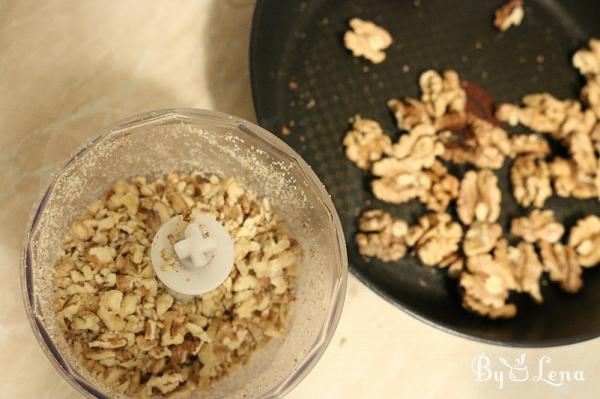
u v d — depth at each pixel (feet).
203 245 0.96
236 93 1.24
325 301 1.03
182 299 1.01
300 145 1.27
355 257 1.24
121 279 0.98
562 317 1.24
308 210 1.07
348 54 1.33
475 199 1.28
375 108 1.32
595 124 1.35
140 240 1.02
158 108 1.20
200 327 0.99
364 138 1.27
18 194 1.12
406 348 1.18
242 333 1.01
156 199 1.04
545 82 1.38
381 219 1.24
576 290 1.26
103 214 1.02
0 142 1.13
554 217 1.31
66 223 1.02
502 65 1.38
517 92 1.37
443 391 1.18
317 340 1.00
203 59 1.24
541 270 1.27
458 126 1.32
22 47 1.18
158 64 1.22
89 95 1.18
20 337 1.08
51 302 0.97
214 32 1.26
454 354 1.19
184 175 1.09
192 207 1.04
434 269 1.25
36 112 1.16
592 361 1.22
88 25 1.21
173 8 1.25
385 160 1.27
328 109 1.30
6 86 1.16
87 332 0.97
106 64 1.20
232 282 1.02
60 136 1.15
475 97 1.36
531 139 1.34
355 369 1.16
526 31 1.40
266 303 1.02
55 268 0.98
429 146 1.29
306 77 1.30
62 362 0.93
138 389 0.97
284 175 1.07
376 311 1.19
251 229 1.05
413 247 1.25
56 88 1.17
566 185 1.31
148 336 0.97
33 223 0.96
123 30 1.23
